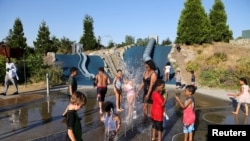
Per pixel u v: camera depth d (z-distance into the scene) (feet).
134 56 102.83
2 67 71.51
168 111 41.52
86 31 149.07
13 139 27.71
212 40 106.73
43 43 146.20
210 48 98.02
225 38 111.96
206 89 67.67
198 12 101.04
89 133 29.43
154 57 97.71
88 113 39.24
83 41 149.07
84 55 97.91
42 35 146.10
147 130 30.71
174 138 28.07
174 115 38.83
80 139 16.80
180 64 90.89
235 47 100.37
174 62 91.76
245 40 105.40
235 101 50.90
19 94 57.52
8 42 144.66
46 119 35.96
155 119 25.73
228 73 71.36
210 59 87.76
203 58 90.02
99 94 38.68
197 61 89.51
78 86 72.69
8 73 55.62
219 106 45.88
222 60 86.63
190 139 26.25
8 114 38.99
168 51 100.48
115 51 110.42
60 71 78.48
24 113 39.60
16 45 142.61
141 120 35.01
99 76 38.73
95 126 32.22
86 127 31.78
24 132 30.12
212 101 50.88
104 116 27.37
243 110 42.57
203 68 80.33
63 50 147.02
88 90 65.87
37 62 78.74
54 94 58.39
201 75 77.97
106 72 89.56
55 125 32.91
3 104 46.50
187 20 101.91
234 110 42.52
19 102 48.44
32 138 27.99
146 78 32.76
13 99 51.60
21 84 73.41
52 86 72.64
